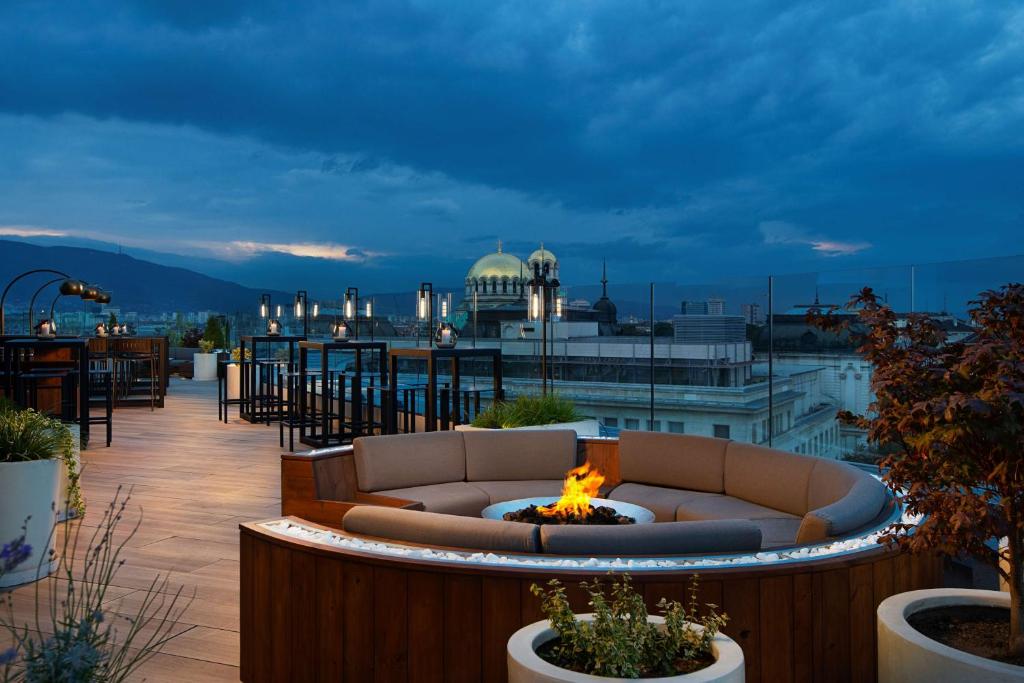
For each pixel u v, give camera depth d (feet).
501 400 28.09
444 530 9.82
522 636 7.36
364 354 41.75
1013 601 7.79
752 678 8.81
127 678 10.60
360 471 17.37
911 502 8.18
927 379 8.15
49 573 15.03
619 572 8.67
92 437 35.53
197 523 19.72
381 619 9.20
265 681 10.22
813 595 9.06
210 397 54.49
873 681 9.49
